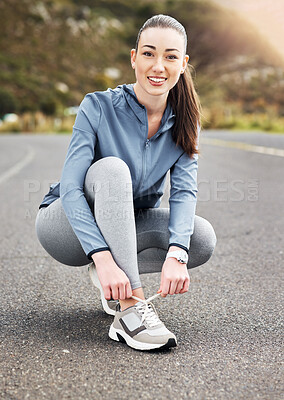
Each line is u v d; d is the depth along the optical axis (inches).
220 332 99.1
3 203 251.8
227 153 460.8
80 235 90.4
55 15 2615.7
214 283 130.7
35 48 2345.0
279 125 970.7
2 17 2426.2
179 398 73.7
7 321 104.7
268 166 364.8
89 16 2728.8
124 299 91.0
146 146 99.0
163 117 99.7
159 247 102.3
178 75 94.9
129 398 73.7
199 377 80.2
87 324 103.5
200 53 2349.9
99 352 89.7
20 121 1304.1
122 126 97.8
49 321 104.9
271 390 76.1
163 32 92.0
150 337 89.4
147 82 93.6
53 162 434.0
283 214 214.5
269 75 2123.5
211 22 2513.5
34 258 156.6
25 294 122.8
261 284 129.3
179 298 119.6
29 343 93.4
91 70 2352.4
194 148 102.3
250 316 107.5
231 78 2085.4
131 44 2664.9
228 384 77.9
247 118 1069.1
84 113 95.8
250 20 2534.5
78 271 143.0
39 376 80.4
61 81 2212.1
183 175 102.2
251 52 2298.2
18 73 2129.7
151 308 93.0
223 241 174.7
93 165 93.4
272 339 95.4
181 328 101.3
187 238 94.6
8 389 76.2
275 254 157.4
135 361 85.9
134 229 91.1
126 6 3034.0
